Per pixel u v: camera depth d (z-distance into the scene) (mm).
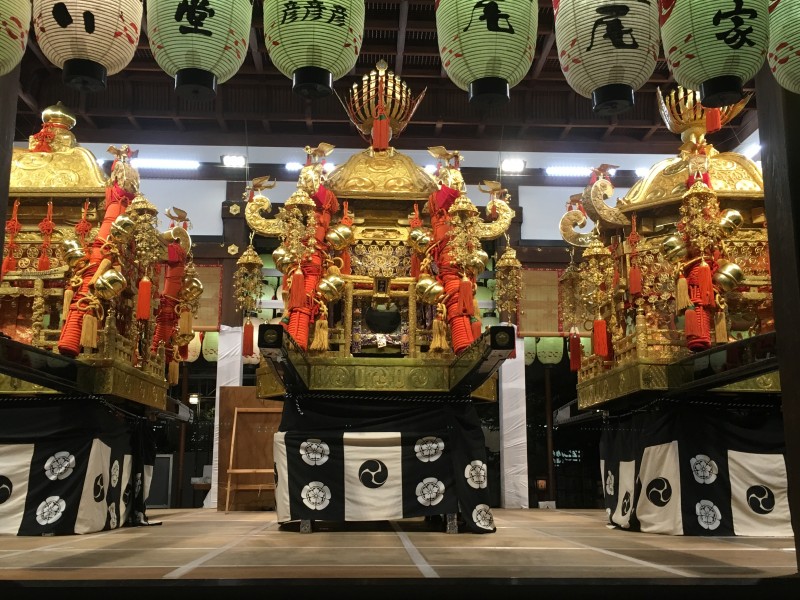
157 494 11445
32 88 8844
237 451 9852
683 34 3227
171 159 11234
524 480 11023
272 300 11562
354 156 6617
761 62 3205
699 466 5477
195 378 11961
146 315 5891
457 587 2680
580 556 3684
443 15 3547
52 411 5613
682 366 5691
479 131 9891
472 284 5664
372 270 6285
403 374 5750
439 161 6598
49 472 5496
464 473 5457
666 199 6234
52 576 2797
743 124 9273
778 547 4305
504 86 3529
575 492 11711
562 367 12164
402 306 6266
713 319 5824
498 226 6445
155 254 6273
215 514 8695
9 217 6371
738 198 6199
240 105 9523
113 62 3303
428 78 9328
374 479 5371
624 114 9562
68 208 6426
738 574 2928
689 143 6609
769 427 5664
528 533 5363
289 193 11531
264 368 6293
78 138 10000
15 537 5137
